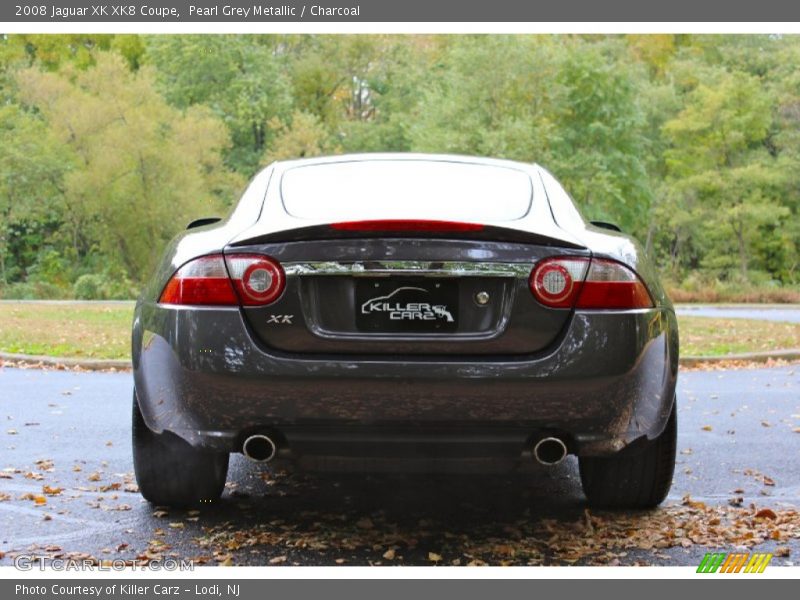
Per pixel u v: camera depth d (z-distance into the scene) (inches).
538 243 131.5
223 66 2208.4
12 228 1959.9
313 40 2411.4
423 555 138.7
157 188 1715.1
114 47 2266.2
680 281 1857.8
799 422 262.8
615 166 1665.8
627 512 163.9
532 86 1587.1
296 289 129.5
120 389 321.1
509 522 157.3
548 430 132.0
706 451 221.9
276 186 154.9
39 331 552.7
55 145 1739.7
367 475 192.1
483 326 129.7
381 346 128.8
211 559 136.3
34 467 197.8
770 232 1905.8
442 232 130.1
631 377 131.4
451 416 128.6
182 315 131.6
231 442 133.4
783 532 151.3
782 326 682.8
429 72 2279.8
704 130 1802.4
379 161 164.2
